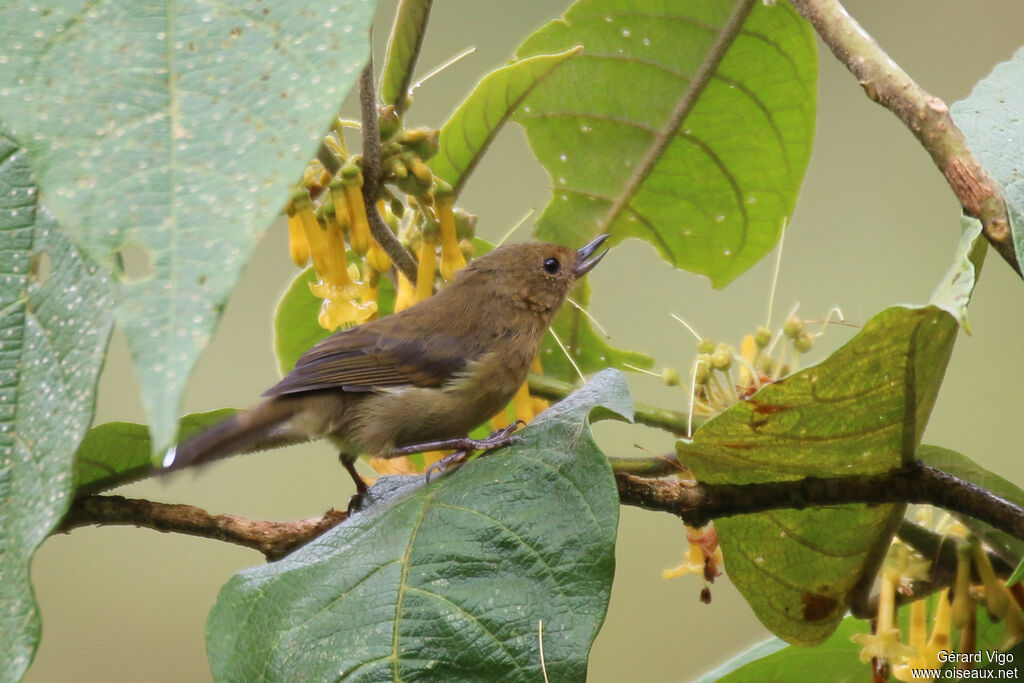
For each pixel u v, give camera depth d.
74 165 2.27
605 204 3.43
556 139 3.42
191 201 2.22
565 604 3.29
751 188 3.42
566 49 3.41
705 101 3.41
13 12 2.40
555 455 3.31
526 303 3.41
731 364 3.37
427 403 3.40
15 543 2.96
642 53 3.41
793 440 3.32
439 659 3.29
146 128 2.31
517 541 3.30
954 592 3.35
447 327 3.41
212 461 3.37
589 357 3.44
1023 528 3.32
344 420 3.40
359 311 3.37
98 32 2.39
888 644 3.34
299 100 2.32
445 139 3.39
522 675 3.29
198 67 2.37
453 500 3.31
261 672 3.29
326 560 3.30
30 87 2.34
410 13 3.36
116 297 2.11
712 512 3.33
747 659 3.37
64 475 2.94
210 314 2.08
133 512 3.34
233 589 3.30
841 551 3.34
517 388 3.41
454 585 3.30
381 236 3.37
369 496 3.35
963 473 3.34
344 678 3.29
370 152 3.36
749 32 3.40
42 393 3.03
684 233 3.43
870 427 3.31
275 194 2.21
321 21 2.38
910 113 3.32
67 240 3.12
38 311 3.10
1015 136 3.31
